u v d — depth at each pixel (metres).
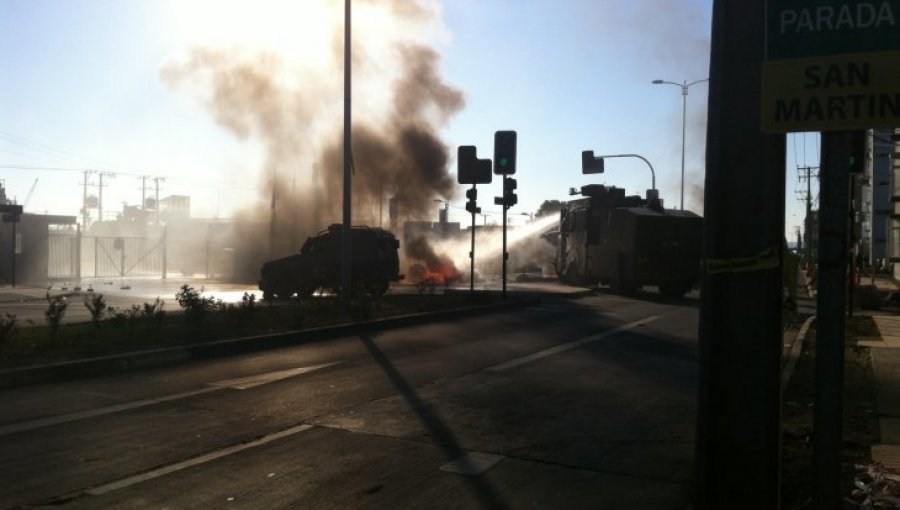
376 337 13.51
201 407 7.98
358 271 23.67
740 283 4.13
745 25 4.11
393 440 6.83
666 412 8.02
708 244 4.19
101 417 7.49
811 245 38.19
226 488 5.52
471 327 15.16
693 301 24.17
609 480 5.77
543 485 5.65
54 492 5.38
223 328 12.96
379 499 5.34
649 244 25.52
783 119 3.38
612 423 7.53
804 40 3.34
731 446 4.16
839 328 3.33
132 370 9.98
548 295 23.53
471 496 5.41
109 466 5.97
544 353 11.98
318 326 13.59
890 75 3.20
